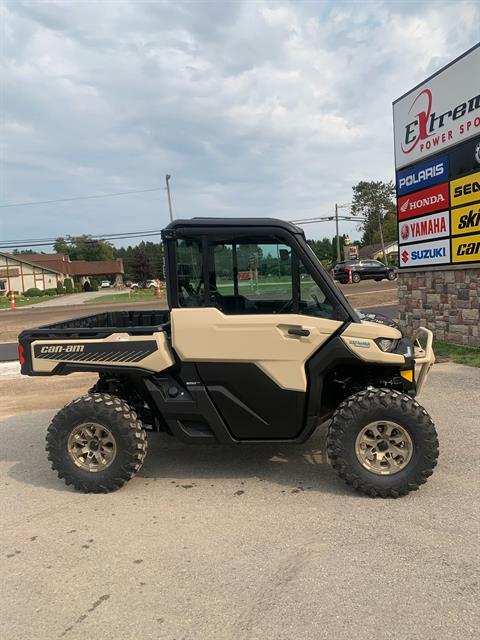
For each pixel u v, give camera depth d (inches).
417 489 153.1
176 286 160.4
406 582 112.3
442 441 198.2
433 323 417.7
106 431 163.6
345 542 129.7
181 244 159.2
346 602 106.6
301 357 155.7
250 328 156.6
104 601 110.8
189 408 163.8
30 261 3196.4
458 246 379.2
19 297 2349.9
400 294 458.9
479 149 348.2
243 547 129.8
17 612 108.2
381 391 154.2
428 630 97.6
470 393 264.5
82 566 124.7
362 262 1397.6
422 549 125.1
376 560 121.1
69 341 169.5
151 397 167.8
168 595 111.8
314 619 101.9
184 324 159.0
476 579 112.7
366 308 709.3
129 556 128.3
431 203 403.5
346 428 151.6
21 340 174.7
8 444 223.1
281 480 170.7
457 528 134.6
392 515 142.9
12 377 377.4
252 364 158.7
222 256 158.6
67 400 302.8
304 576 116.0
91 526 144.8
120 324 236.2
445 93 374.6
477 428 212.1
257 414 162.6
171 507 154.5
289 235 155.4
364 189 3405.5
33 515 153.2
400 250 451.5
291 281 157.2
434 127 390.9
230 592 111.9
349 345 153.3
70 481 166.6
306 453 194.4
